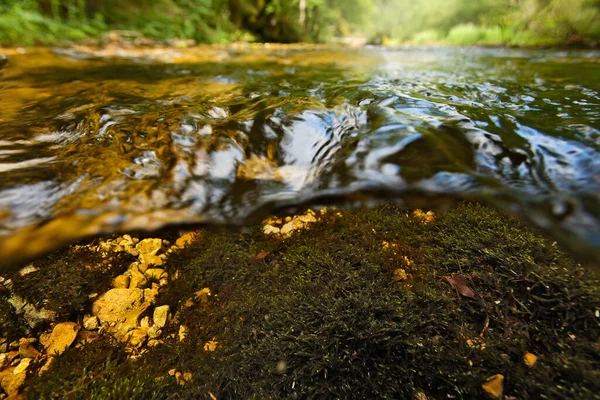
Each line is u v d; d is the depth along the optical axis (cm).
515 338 24
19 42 142
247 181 44
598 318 24
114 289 32
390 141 46
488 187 39
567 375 21
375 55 167
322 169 45
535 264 28
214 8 280
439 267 31
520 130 47
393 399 22
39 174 41
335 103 60
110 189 40
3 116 57
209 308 31
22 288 31
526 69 103
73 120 55
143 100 66
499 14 276
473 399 22
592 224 32
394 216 39
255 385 24
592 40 194
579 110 54
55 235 35
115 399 24
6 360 27
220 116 56
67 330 29
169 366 26
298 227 39
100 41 174
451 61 132
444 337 25
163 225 39
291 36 348
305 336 26
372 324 26
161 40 214
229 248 37
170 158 45
